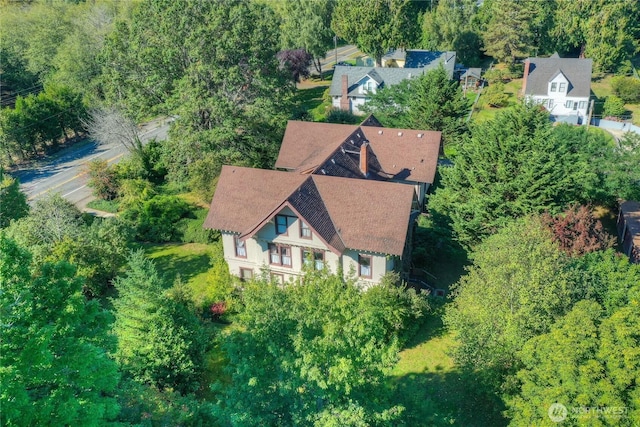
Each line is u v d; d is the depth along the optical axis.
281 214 33.38
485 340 23.86
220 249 38.94
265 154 53.00
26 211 42.81
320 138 47.56
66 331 17.08
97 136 57.72
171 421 21.05
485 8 99.56
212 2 50.56
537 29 96.38
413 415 19.31
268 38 52.72
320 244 33.06
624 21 86.44
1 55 83.00
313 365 17.44
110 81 54.12
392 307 30.17
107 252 36.62
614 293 23.95
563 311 23.31
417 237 39.38
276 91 53.91
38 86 84.94
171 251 44.09
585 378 18.31
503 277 25.06
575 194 40.06
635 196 41.66
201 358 27.95
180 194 52.41
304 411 17.45
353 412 16.56
